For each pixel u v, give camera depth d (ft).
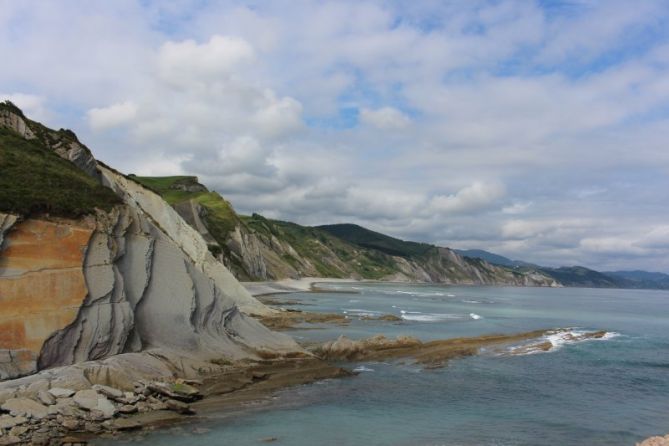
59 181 88.17
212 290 104.99
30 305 73.31
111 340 80.12
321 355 111.45
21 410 57.57
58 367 71.61
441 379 95.35
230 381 83.35
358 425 67.46
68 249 78.79
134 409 65.05
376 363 107.45
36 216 77.82
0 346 69.82
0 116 106.93
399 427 67.46
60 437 54.90
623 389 92.43
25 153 95.96
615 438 65.67
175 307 94.58
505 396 85.20
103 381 69.72
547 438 65.10
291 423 66.69
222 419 66.33
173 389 73.00
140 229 94.99
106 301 81.20
